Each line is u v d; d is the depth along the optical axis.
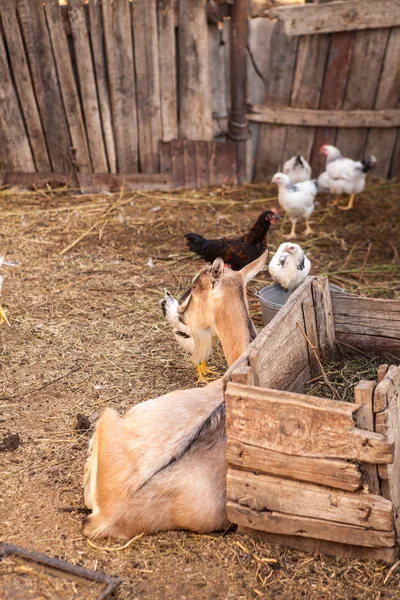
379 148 8.73
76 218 7.57
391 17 7.91
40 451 3.83
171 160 8.53
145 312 5.56
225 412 3.09
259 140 8.89
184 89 8.34
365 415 2.73
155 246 6.92
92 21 7.84
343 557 2.97
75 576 2.91
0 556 3.02
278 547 3.07
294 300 3.65
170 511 3.11
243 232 7.25
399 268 6.40
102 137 8.35
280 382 3.43
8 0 7.68
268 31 8.40
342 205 8.12
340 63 8.38
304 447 2.82
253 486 2.98
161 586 2.88
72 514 3.33
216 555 3.03
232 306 3.45
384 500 2.77
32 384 4.53
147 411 3.21
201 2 7.96
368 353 4.11
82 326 5.31
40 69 8.01
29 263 6.46
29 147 8.36
